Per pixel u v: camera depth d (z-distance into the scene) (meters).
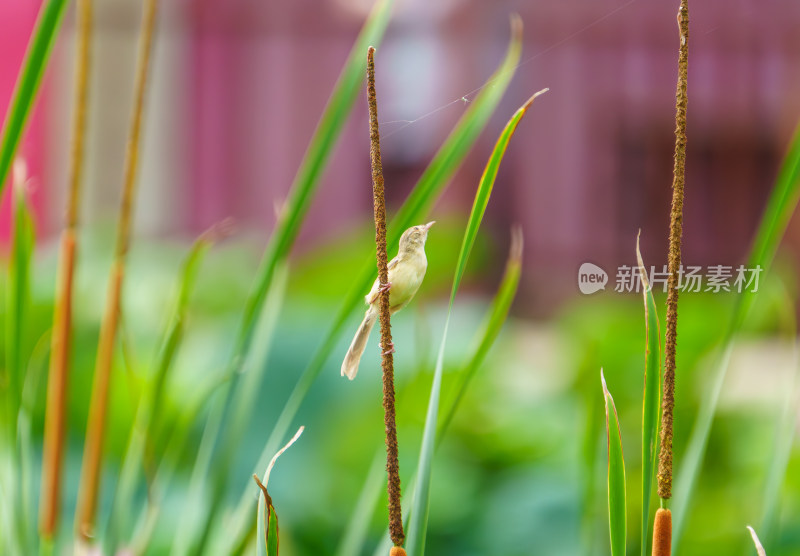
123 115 12.06
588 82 12.59
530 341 10.62
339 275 8.09
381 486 3.28
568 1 12.29
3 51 12.70
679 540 3.15
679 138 2.87
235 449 3.33
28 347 6.56
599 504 3.80
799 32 11.45
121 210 3.38
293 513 5.69
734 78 12.23
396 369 6.36
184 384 5.86
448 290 9.78
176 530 4.52
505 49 12.34
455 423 6.46
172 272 8.94
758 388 6.00
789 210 3.14
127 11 12.02
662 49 12.29
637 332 6.31
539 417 6.74
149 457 3.34
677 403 5.78
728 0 9.86
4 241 11.16
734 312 3.15
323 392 6.37
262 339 3.39
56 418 3.34
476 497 5.99
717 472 5.70
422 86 12.52
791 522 4.87
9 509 3.34
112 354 3.37
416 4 12.35
